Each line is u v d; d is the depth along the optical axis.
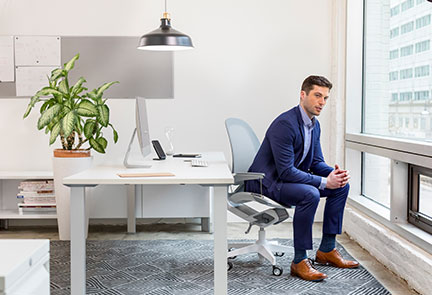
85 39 5.36
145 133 4.05
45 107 4.89
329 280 3.53
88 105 4.72
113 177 3.02
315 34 5.41
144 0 5.36
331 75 5.40
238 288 3.38
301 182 3.64
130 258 4.14
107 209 5.26
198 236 4.95
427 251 3.27
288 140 3.64
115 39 5.36
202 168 3.54
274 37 5.41
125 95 5.40
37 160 5.41
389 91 4.32
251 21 5.39
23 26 5.33
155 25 5.37
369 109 4.91
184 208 5.11
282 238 4.78
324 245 3.90
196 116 5.44
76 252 2.98
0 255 1.24
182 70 5.41
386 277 3.64
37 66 5.36
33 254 1.25
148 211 5.11
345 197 3.82
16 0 5.31
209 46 5.40
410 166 3.80
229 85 5.43
